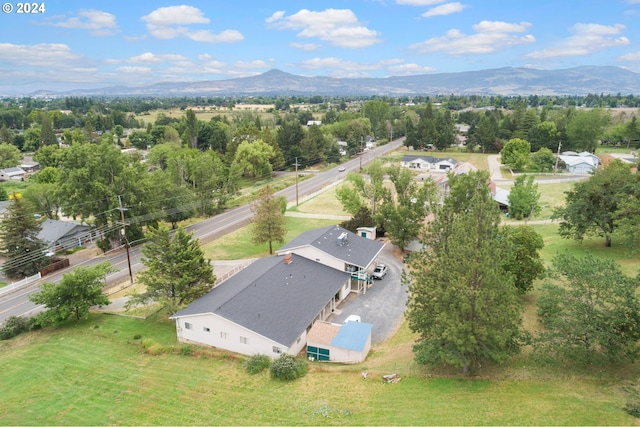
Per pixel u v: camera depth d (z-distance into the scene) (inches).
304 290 1512.1
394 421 888.3
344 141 6240.2
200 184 3068.4
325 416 933.8
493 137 5438.0
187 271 1497.3
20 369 1239.5
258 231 2169.0
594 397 897.5
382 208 2172.7
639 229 1403.8
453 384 1010.1
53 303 1492.4
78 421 989.2
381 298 1660.9
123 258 2258.9
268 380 1123.9
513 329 966.4
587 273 975.0
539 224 2465.6
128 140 6742.1
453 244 1012.5
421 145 5807.1
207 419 967.0
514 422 839.7
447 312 975.0
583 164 4097.0
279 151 4690.0
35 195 2913.4
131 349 1341.0
